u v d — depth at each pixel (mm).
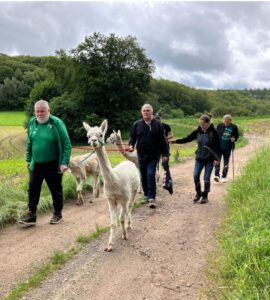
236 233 5137
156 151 8016
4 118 74188
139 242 5836
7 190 8320
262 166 8297
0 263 5227
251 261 4145
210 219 6926
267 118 82875
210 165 8305
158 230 6395
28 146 6965
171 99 105500
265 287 3578
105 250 5523
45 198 8117
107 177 5547
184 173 12961
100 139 5434
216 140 8297
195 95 110625
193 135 8633
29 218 6801
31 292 4340
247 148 22625
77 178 8711
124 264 5023
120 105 51875
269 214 5285
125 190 5715
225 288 4062
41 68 110875
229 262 4438
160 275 4660
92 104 50094
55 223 7008
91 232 6469
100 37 49375
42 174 6855
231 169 13477
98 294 4242
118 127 50281
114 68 50438
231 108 107812
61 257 5211
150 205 7898
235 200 6797
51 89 56688
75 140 49219
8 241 6113
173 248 5531
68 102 49031
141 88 52188
